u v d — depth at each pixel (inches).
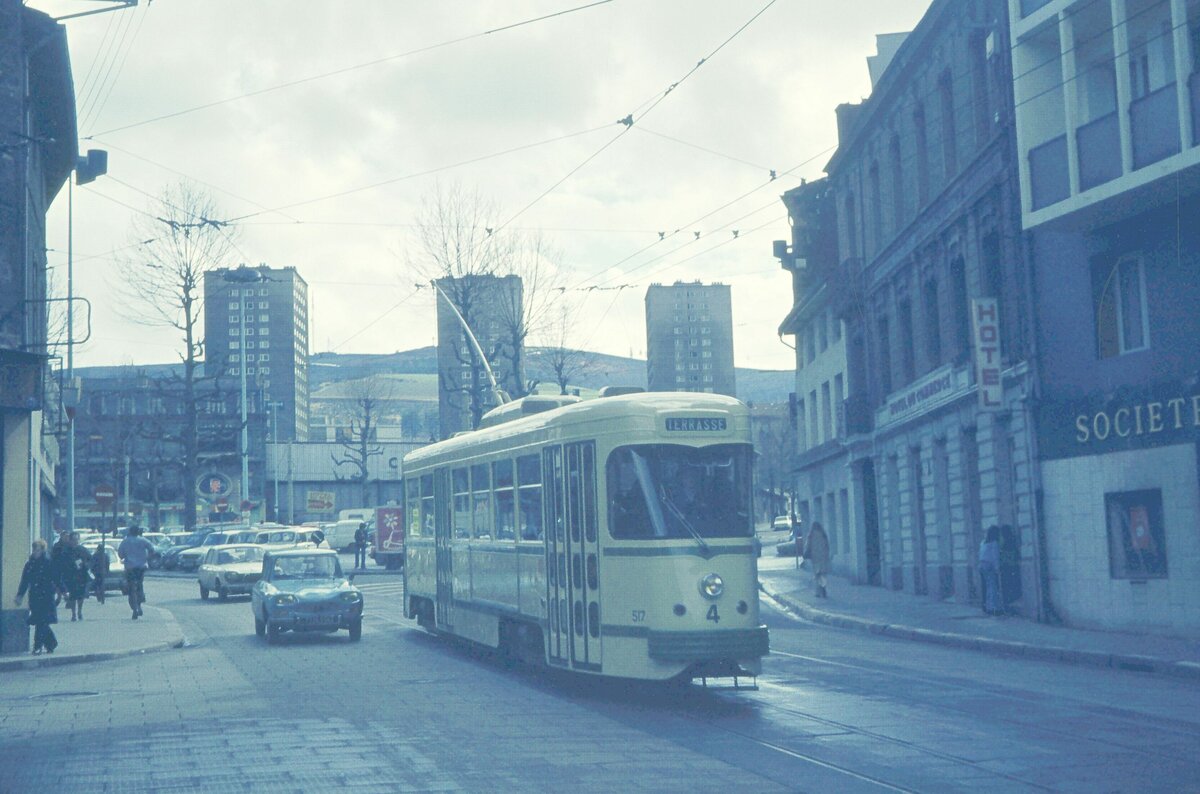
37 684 720.3
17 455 880.3
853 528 1694.1
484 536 759.7
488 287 2031.3
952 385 1219.9
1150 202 862.5
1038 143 956.0
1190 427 842.2
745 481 594.2
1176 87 797.2
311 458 4138.8
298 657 833.5
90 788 392.5
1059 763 410.3
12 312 893.8
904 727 487.5
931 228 1294.3
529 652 682.2
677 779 391.2
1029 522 1030.4
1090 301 949.2
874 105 1472.7
